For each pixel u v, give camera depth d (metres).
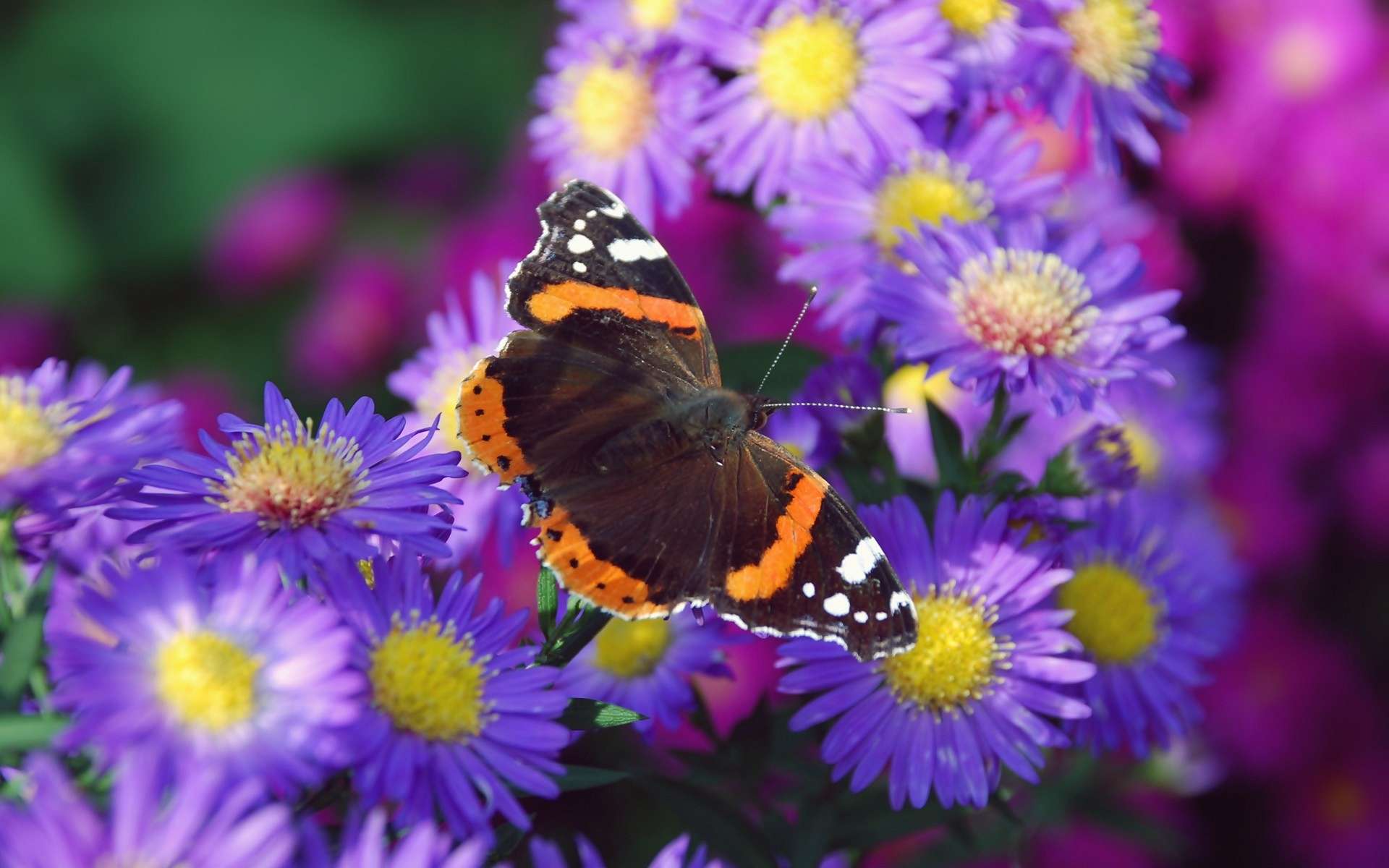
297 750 0.32
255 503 0.34
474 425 0.36
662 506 0.36
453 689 0.33
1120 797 0.43
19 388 0.33
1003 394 0.37
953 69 0.39
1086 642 0.37
